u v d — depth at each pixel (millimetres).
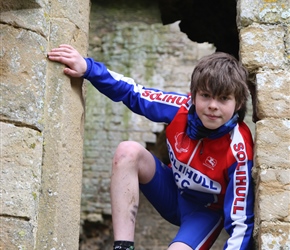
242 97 4559
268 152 4582
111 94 4898
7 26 4559
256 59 4832
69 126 4664
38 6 4684
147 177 4816
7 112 4406
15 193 4293
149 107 4848
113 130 16172
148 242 16109
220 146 4598
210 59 4566
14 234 4234
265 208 4461
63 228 4492
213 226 4797
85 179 15953
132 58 16328
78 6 4953
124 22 16578
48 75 4664
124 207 4543
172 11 7902
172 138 4730
